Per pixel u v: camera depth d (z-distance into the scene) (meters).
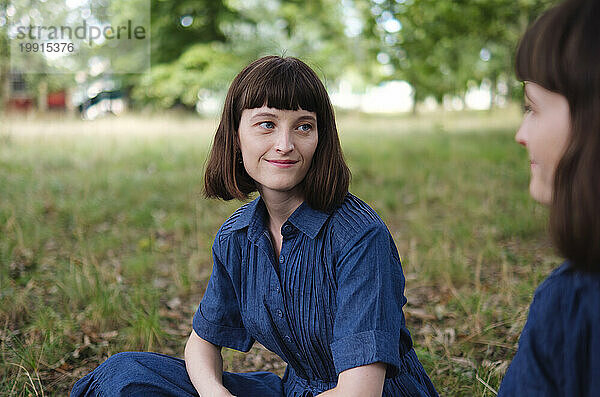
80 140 11.91
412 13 12.29
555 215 1.01
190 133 14.27
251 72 1.63
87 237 5.14
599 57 0.95
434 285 4.07
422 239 5.16
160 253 4.83
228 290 1.92
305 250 1.66
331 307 1.65
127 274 4.28
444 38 12.83
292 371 1.93
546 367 1.09
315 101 1.61
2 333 3.23
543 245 4.94
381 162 9.28
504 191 6.89
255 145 1.62
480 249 4.66
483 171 8.32
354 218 1.63
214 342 1.94
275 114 1.59
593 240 0.97
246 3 22.27
